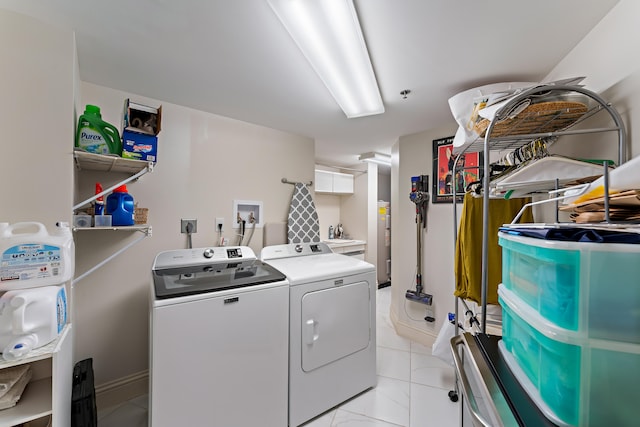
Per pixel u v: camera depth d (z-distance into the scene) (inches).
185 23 45.3
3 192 40.8
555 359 21.3
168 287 53.4
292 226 104.2
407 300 107.0
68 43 45.3
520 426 21.0
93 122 52.1
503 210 64.6
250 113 85.5
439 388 74.2
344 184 174.9
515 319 29.3
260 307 57.4
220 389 52.5
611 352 19.7
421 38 47.9
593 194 32.6
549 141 57.0
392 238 124.6
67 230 41.6
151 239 75.1
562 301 21.1
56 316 37.0
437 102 75.5
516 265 29.6
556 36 47.2
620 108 39.3
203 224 84.6
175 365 48.4
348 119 90.2
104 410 66.4
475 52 52.1
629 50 37.8
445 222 95.0
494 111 40.4
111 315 69.3
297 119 90.9
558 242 21.3
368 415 64.0
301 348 62.4
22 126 42.1
